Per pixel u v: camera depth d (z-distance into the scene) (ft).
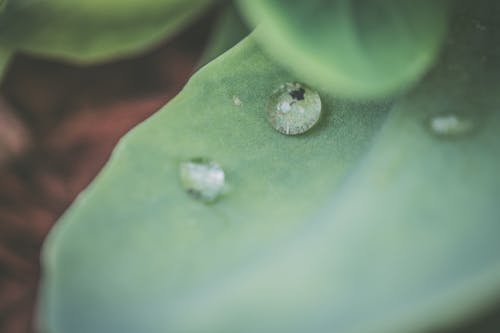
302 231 0.32
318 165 0.35
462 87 0.34
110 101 0.50
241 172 0.35
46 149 0.49
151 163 0.34
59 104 0.50
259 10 0.32
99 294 0.32
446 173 0.32
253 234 0.33
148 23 0.43
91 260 0.33
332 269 0.31
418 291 0.30
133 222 0.33
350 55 0.32
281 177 0.34
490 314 0.35
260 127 0.35
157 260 0.33
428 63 0.34
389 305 0.30
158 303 0.32
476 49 0.35
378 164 0.33
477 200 0.32
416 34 0.32
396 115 0.34
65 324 0.32
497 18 0.35
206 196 0.34
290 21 0.32
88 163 0.49
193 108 0.35
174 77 0.51
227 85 0.36
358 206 0.32
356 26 0.32
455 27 0.35
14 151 0.49
